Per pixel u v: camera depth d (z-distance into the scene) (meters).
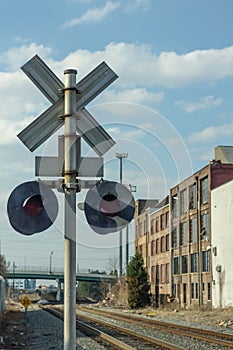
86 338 23.45
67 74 4.77
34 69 4.83
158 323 32.59
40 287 159.00
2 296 44.81
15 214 4.68
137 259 62.50
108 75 4.87
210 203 50.28
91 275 101.62
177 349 17.25
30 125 4.76
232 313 40.56
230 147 56.97
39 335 26.59
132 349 16.94
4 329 29.88
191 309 50.91
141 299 61.38
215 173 50.47
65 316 4.61
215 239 49.06
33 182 4.73
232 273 45.72
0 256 69.94
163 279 61.50
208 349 18.11
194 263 53.81
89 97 4.78
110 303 78.25
